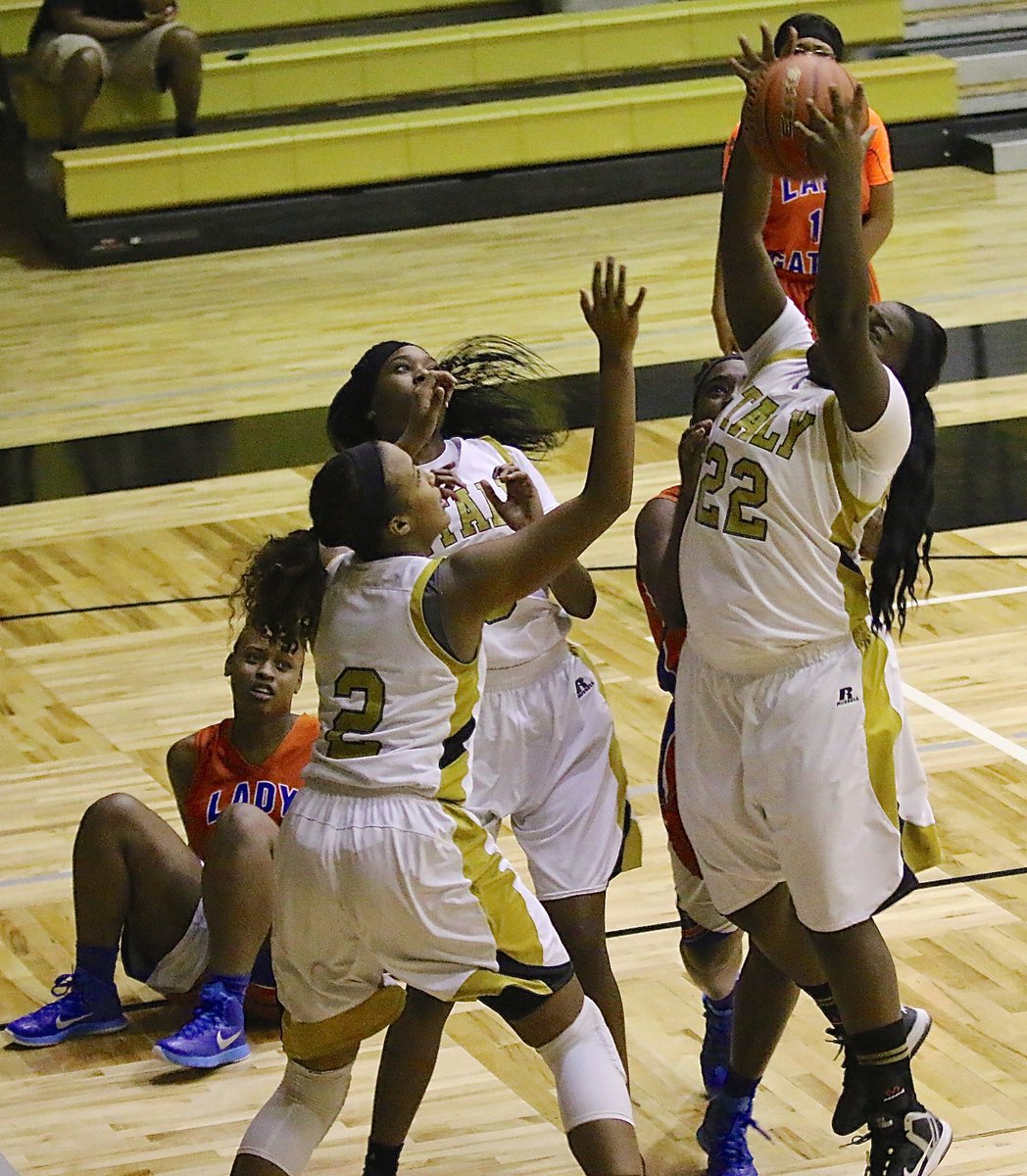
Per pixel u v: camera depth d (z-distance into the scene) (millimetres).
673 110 33219
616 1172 7016
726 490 7492
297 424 21797
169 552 17938
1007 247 27703
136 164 31234
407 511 7184
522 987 7109
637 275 27609
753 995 8078
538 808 8445
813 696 7344
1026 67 34312
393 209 32469
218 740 10414
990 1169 8141
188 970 9992
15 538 18578
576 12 36406
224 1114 9094
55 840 12234
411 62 34656
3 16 34844
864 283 7109
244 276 29781
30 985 10453
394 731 7020
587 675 8641
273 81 34219
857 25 35750
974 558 16359
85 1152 8789
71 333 26891
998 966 9938
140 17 32531
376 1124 7984
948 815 11766
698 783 7664
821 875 7305
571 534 7047
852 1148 8445
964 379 21578
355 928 7020
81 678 15047
